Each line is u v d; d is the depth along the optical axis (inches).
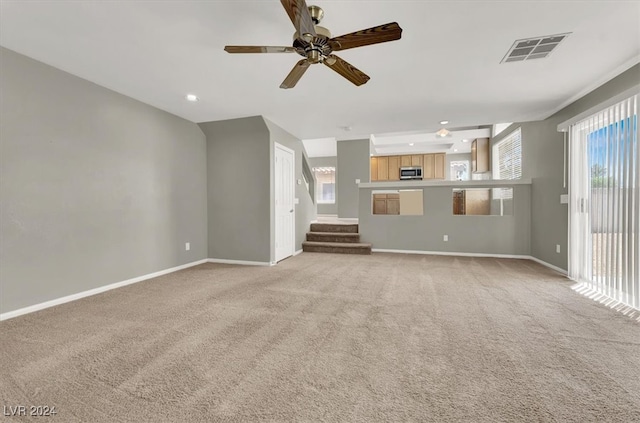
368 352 78.8
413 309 110.0
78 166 123.5
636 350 79.1
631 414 55.7
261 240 189.3
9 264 102.3
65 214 118.9
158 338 87.0
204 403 59.1
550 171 175.9
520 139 223.1
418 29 88.7
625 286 113.3
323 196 403.5
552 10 79.9
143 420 54.6
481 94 142.6
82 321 99.2
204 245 198.8
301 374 69.0
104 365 72.6
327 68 113.1
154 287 139.3
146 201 155.6
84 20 83.6
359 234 238.7
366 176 306.7
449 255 218.1
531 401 59.4
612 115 120.4
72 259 121.3
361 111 168.6
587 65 112.4
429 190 224.1
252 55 104.0
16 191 104.0
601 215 127.8
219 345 82.7
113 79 125.0
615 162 118.3
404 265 185.5
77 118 122.9
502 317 101.9
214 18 82.7
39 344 83.2
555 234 170.7
